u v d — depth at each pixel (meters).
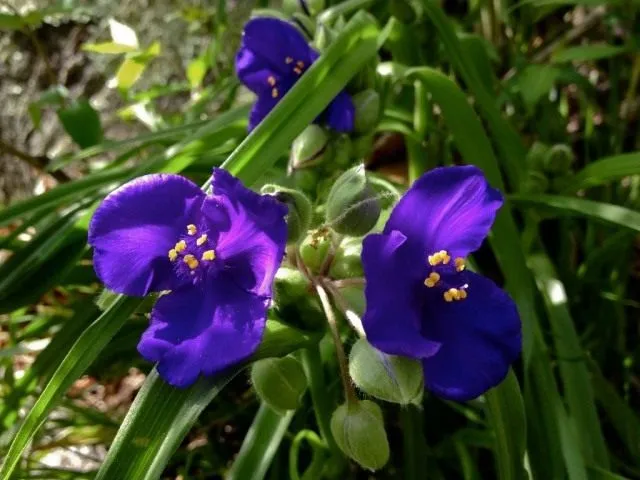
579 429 0.14
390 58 0.23
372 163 0.24
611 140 0.22
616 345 0.18
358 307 0.11
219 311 0.10
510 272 0.15
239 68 0.15
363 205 0.11
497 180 0.16
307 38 0.16
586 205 0.15
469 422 0.17
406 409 0.15
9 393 0.17
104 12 0.26
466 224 0.10
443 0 0.25
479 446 0.16
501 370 0.10
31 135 0.28
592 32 0.24
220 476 0.17
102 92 0.27
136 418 0.10
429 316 0.10
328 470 0.14
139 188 0.10
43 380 0.16
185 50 0.26
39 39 0.27
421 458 0.15
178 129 0.18
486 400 0.12
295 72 0.15
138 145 0.19
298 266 0.11
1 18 0.20
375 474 0.17
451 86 0.16
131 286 0.10
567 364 0.15
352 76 0.14
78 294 0.20
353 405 0.10
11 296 0.15
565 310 0.16
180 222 0.10
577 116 0.25
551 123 0.20
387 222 0.10
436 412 0.17
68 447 0.18
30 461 0.17
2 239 0.16
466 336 0.10
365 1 0.16
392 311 0.09
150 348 0.10
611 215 0.14
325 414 0.14
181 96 0.26
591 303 0.18
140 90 0.26
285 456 0.16
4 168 0.29
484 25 0.24
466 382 0.10
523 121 0.21
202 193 0.10
